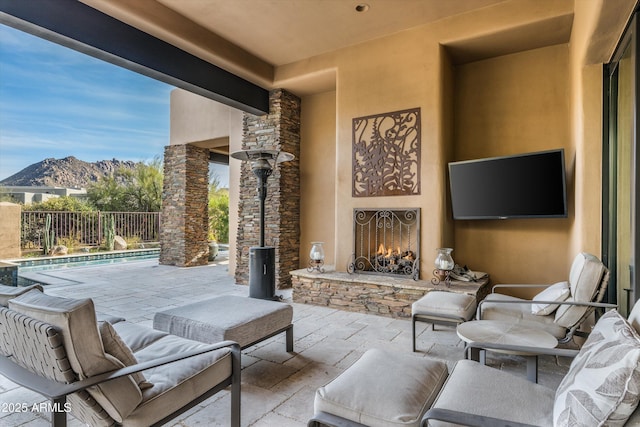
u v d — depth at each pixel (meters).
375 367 1.75
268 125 5.98
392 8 4.15
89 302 1.43
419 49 4.53
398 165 4.65
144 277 7.04
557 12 3.76
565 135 4.30
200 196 8.82
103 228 11.21
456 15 4.30
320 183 6.12
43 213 10.02
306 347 3.28
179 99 8.58
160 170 16.20
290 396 2.40
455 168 4.40
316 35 4.77
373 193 4.83
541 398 1.51
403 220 5.00
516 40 4.27
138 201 15.54
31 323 1.41
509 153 4.61
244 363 2.92
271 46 5.09
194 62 4.71
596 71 3.45
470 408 1.42
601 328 1.46
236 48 5.08
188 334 2.63
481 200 4.27
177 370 1.79
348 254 5.01
